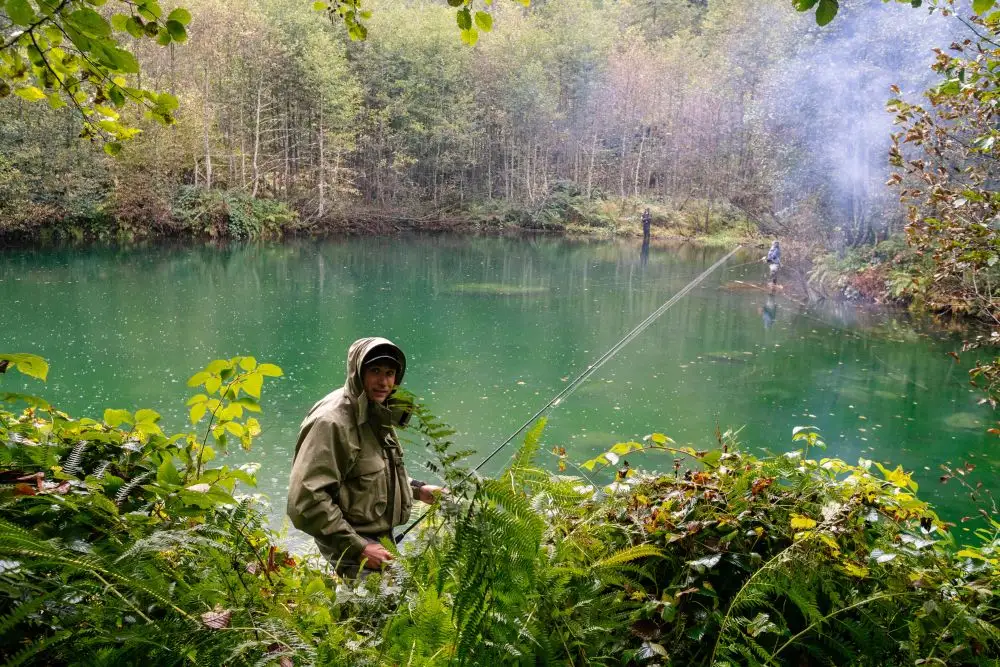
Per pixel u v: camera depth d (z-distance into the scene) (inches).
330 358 456.4
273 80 1332.4
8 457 54.7
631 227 1601.9
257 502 89.0
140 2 72.9
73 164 1043.3
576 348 507.2
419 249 1240.2
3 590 37.1
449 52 1620.3
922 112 165.5
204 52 1170.6
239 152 1317.7
